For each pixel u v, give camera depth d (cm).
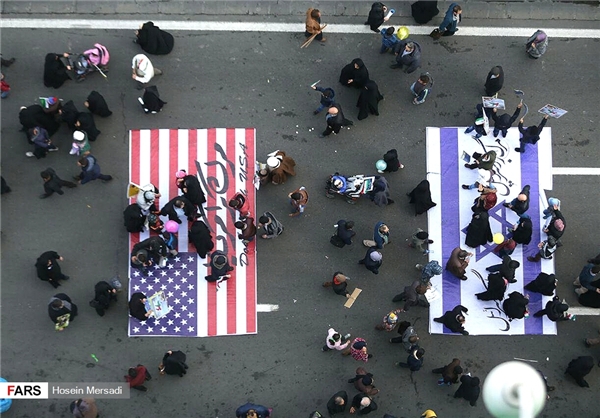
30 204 1666
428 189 1614
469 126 1747
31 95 1727
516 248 1683
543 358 1627
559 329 1642
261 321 1628
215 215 1669
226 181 1694
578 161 1733
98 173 1634
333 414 1567
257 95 1750
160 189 1688
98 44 1698
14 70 1738
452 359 1622
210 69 1758
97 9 1775
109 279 1636
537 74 1788
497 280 1555
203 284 1638
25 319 1608
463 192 1711
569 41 1803
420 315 1645
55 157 1697
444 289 1655
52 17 1770
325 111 1741
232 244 1656
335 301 1645
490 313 1645
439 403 1600
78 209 1669
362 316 1641
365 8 1803
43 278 1560
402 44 1705
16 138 1703
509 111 1770
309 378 1603
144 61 1659
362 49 1789
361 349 1517
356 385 1521
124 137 1708
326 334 1628
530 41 1745
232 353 1609
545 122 1653
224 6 1788
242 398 1587
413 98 1764
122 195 1683
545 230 1658
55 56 1658
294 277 1653
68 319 1563
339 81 1766
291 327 1628
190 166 1698
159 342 1611
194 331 1616
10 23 1761
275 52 1777
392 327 1577
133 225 1579
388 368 1616
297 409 1585
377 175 1711
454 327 1557
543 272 1650
